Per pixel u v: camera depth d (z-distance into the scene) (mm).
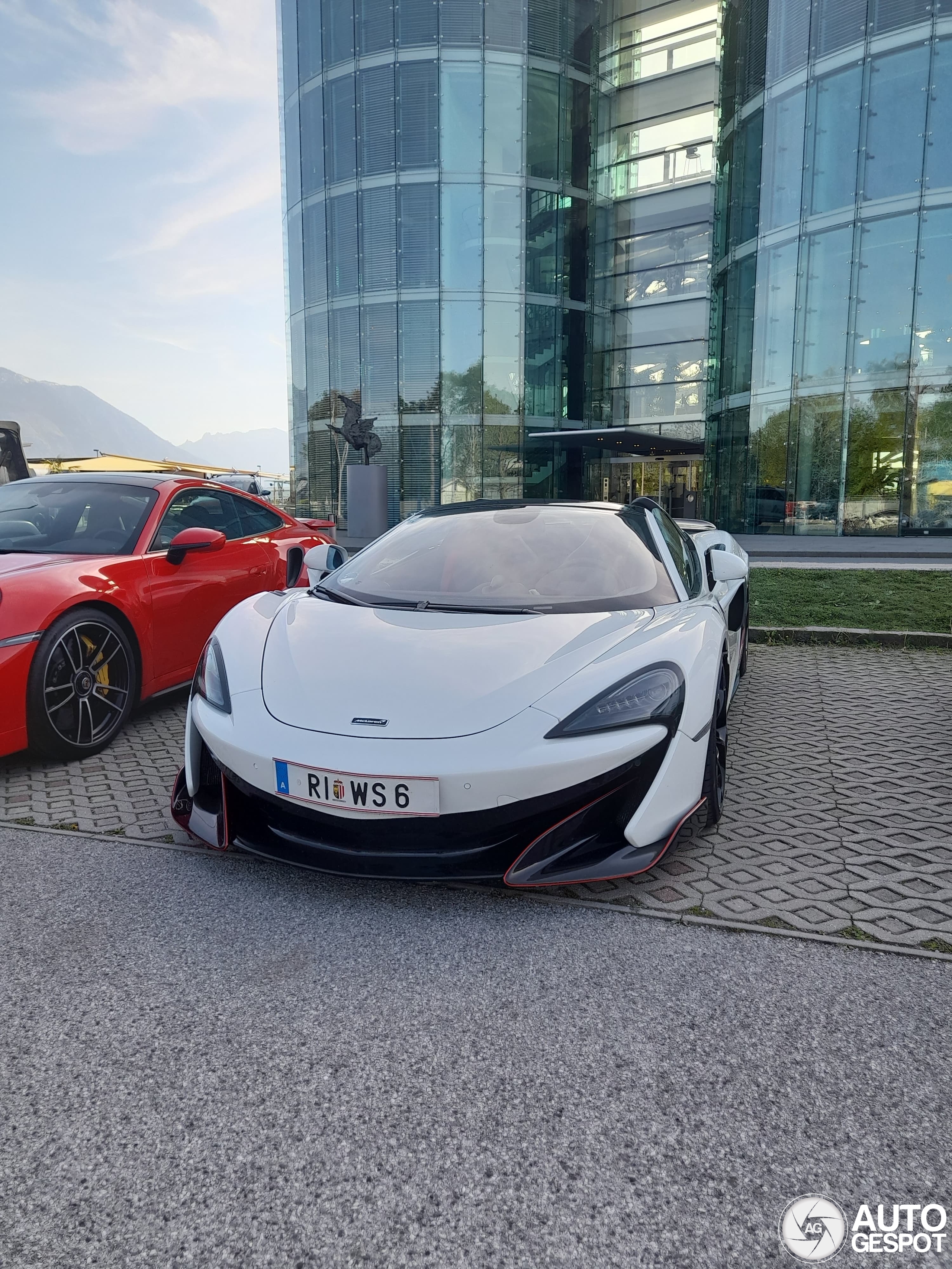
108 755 3504
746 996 1787
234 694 2363
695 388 22844
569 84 19844
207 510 4535
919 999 1774
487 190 18828
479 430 19312
